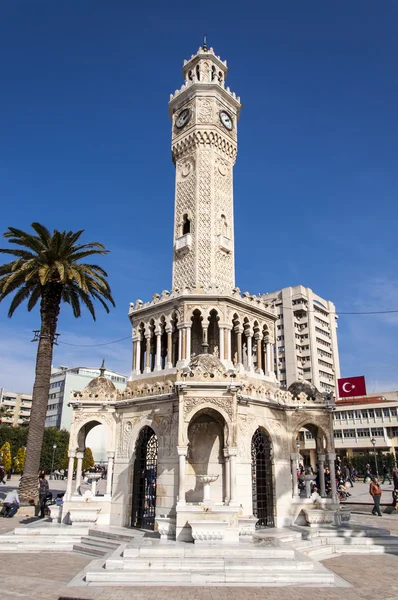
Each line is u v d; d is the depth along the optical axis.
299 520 31.81
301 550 25.56
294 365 138.25
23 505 38.19
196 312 38.25
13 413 187.25
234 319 39.12
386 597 17.62
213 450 30.25
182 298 37.88
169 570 20.48
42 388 40.50
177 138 46.94
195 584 19.48
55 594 17.72
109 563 20.78
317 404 34.78
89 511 31.19
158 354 38.97
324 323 151.50
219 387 27.53
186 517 24.72
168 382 31.06
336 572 21.91
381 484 75.12
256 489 31.45
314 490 40.50
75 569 22.41
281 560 21.05
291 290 145.62
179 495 26.11
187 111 46.81
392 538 28.61
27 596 17.34
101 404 34.69
